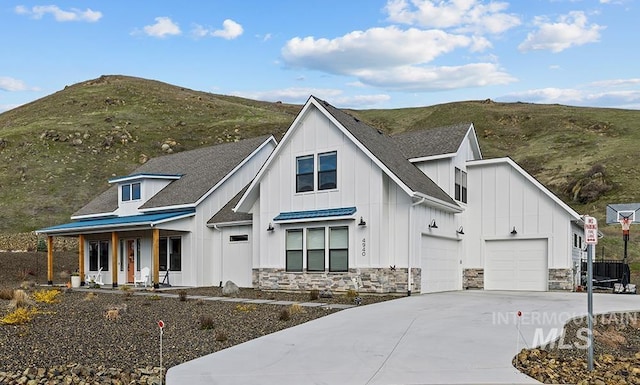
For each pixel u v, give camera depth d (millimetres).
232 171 27516
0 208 45188
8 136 58969
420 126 94500
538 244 22469
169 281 26203
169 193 27875
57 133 60219
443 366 8891
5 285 26188
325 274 20641
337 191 20672
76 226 27047
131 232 27500
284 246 21828
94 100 84312
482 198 23766
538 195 22500
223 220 25562
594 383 8383
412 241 19531
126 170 54500
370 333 11617
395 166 20172
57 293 19875
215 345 10883
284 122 74062
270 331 12281
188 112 81062
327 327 12406
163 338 11570
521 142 75312
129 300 18641
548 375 8594
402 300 17453
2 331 12008
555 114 83500
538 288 22328
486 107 96562
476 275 23609
